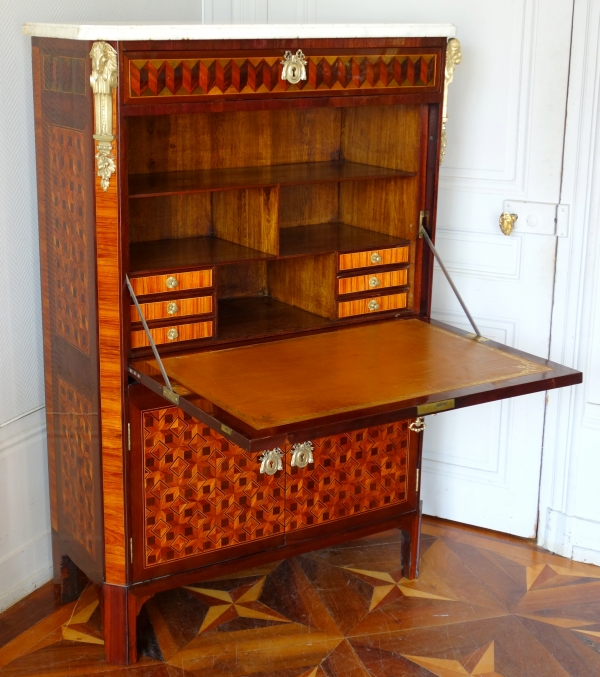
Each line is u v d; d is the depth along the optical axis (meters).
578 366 3.17
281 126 3.00
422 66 2.67
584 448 3.20
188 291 2.53
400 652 2.73
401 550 3.17
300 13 3.31
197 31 2.27
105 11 2.95
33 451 2.94
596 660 2.71
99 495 2.57
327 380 2.33
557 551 3.31
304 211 3.08
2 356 2.77
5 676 2.60
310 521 2.87
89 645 2.75
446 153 3.25
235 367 2.42
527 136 3.10
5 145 2.67
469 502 3.47
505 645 2.77
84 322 2.49
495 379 2.35
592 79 2.95
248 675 2.62
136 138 2.77
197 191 2.49
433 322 2.84
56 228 2.57
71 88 2.34
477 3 3.09
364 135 3.00
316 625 2.85
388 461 2.96
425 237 2.84
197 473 2.64
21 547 2.95
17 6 2.63
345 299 2.80
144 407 2.50
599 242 3.04
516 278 3.23
